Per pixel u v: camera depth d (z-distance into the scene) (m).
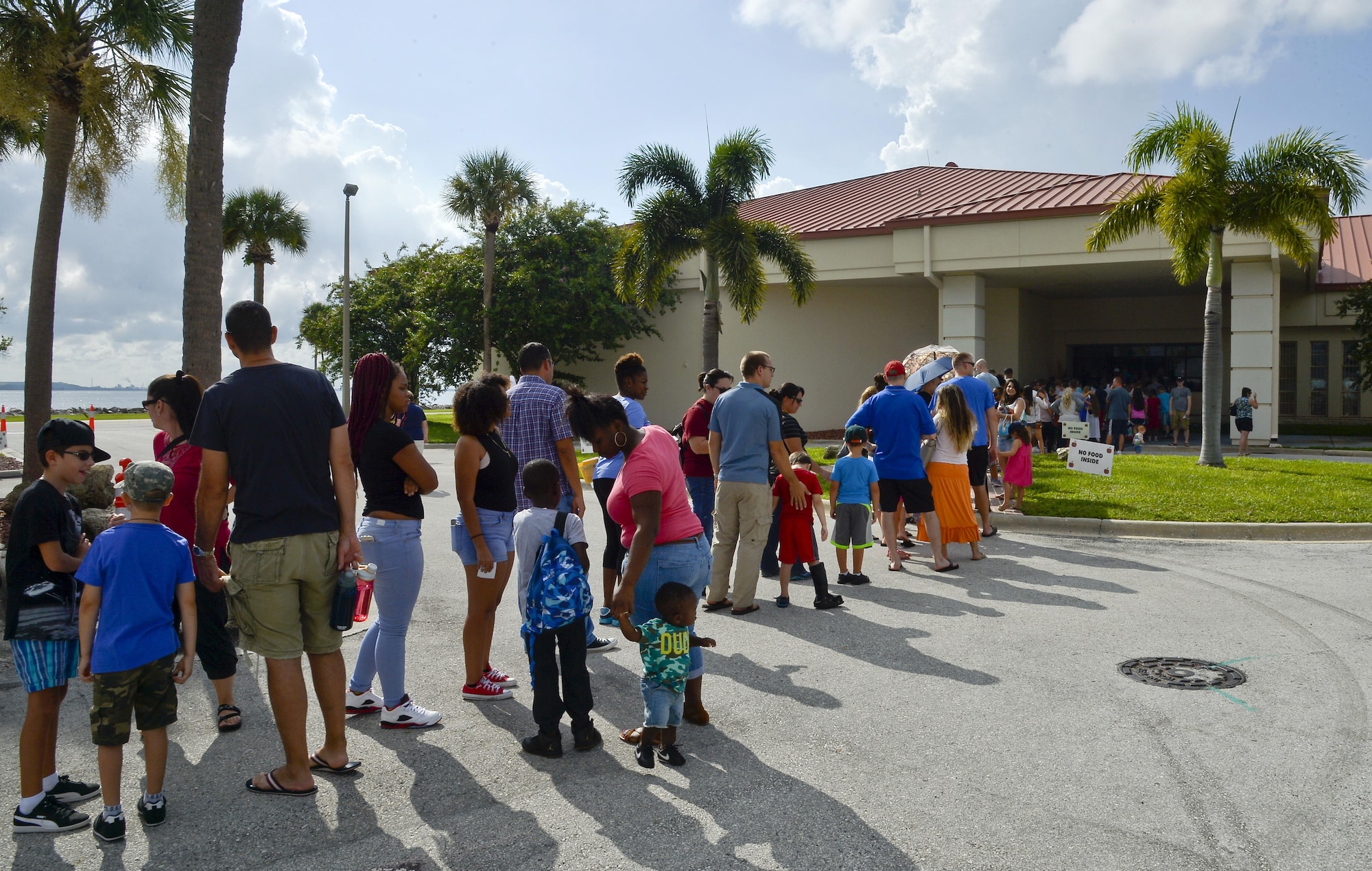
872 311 29.48
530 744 4.46
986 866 3.38
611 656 6.14
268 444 3.88
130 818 3.82
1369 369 27.19
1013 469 11.34
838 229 26.67
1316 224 17.23
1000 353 28.14
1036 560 9.13
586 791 4.06
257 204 32.28
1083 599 7.46
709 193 20.95
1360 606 7.07
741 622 6.96
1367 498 11.54
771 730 4.76
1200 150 16.98
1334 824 3.66
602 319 30.28
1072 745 4.50
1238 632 6.42
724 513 7.20
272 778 4.06
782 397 8.28
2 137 13.30
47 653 3.76
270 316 4.05
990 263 24.17
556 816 3.83
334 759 4.23
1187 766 4.23
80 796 3.96
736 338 31.00
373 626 5.05
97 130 11.55
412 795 4.04
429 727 4.87
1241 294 22.59
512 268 31.28
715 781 4.15
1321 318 29.73
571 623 4.46
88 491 7.58
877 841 3.58
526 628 4.49
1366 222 33.78
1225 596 7.48
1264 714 4.86
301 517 3.94
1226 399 30.11
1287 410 30.64
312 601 4.05
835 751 4.48
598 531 11.39
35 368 11.15
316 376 4.08
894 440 8.64
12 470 19.62
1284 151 17.06
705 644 4.54
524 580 4.63
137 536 3.71
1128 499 12.04
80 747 4.64
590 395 4.66
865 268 26.38
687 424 7.96
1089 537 10.43
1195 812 3.78
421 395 33.75
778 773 4.23
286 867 3.43
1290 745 4.44
